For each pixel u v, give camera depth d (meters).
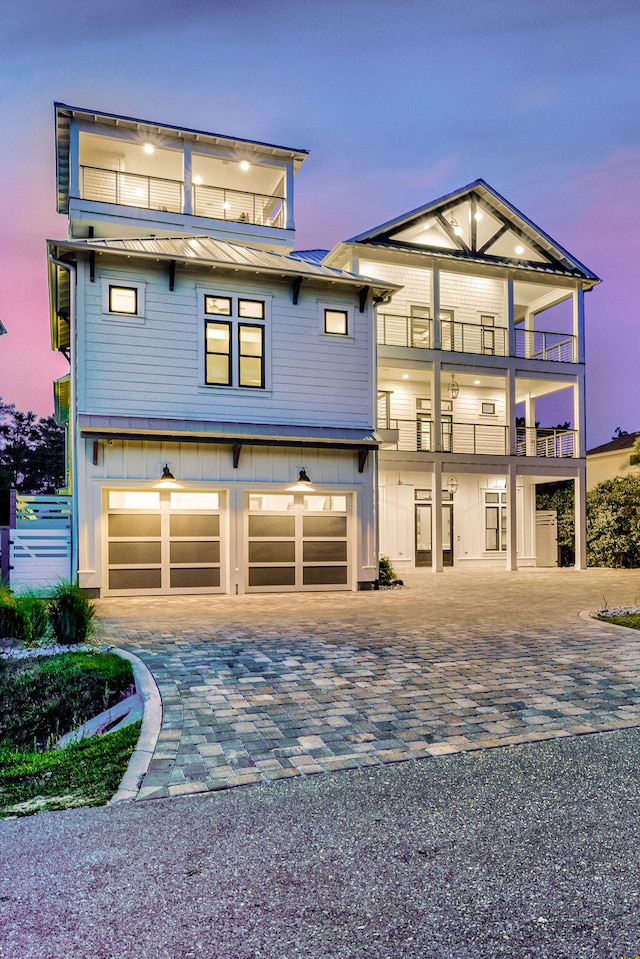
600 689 6.29
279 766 4.39
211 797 3.91
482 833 3.42
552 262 22.97
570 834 3.41
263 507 14.44
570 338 23.64
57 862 3.13
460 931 2.54
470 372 21.11
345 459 15.01
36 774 4.57
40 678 6.86
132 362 13.41
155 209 16.59
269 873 3.00
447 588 15.67
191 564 13.83
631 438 30.69
